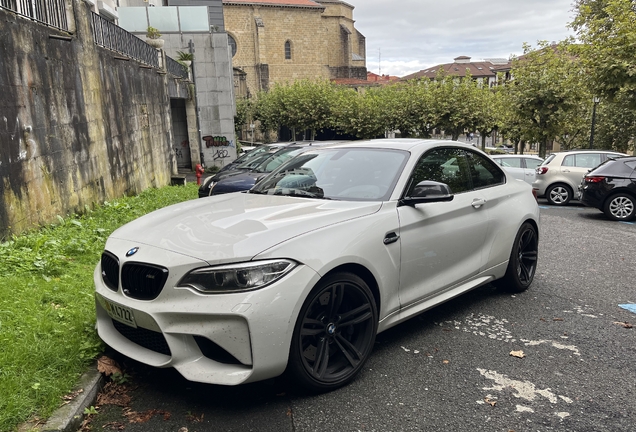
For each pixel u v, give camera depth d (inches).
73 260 215.6
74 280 183.6
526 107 938.1
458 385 127.9
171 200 433.7
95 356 127.1
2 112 220.1
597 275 234.8
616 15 598.2
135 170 469.7
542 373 134.9
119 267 117.3
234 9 2351.1
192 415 111.2
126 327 121.3
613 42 573.9
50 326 138.4
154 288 110.3
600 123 1261.1
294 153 394.0
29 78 249.3
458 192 170.9
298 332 111.7
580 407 117.8
